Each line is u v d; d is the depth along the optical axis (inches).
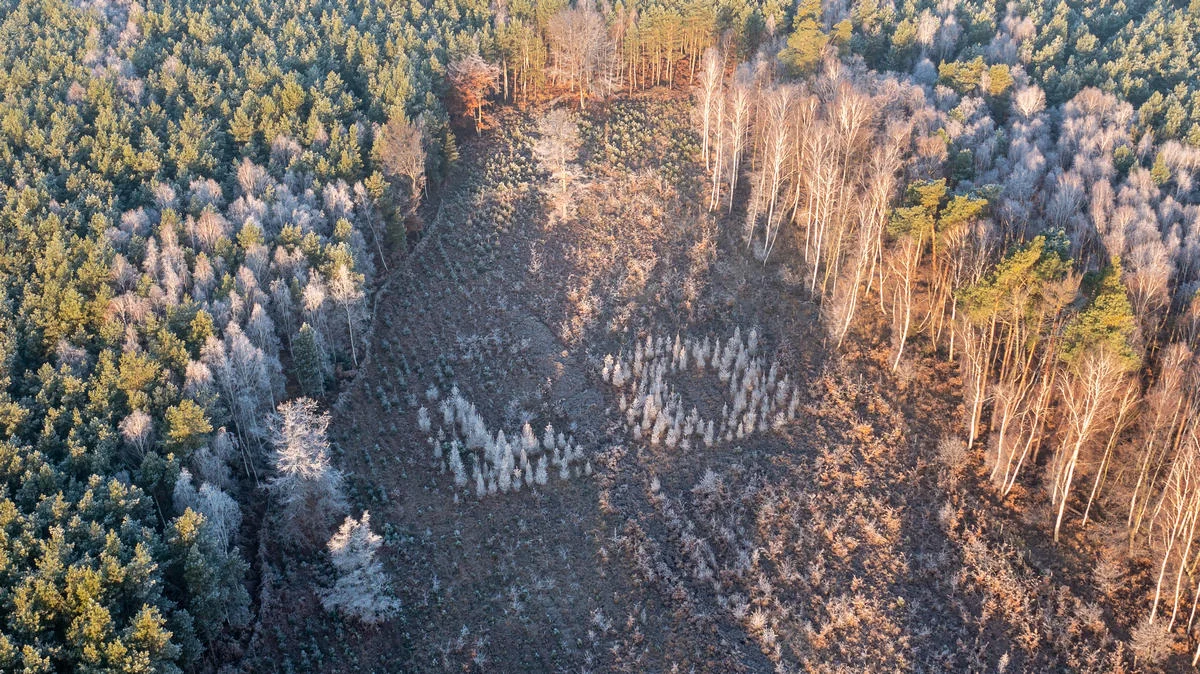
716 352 2888.8
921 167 3139.8
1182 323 2564.0
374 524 2444.6
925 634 2176.4
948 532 2381.9
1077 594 2246.6
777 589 2287.2
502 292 3257.9
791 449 2623.0
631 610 2277.3
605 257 3356.3
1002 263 2417.6
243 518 2369.6
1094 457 2470.5
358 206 3282.5
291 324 2827.3
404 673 2153.1
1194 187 3353.8
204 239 2935.5
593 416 2795.3
